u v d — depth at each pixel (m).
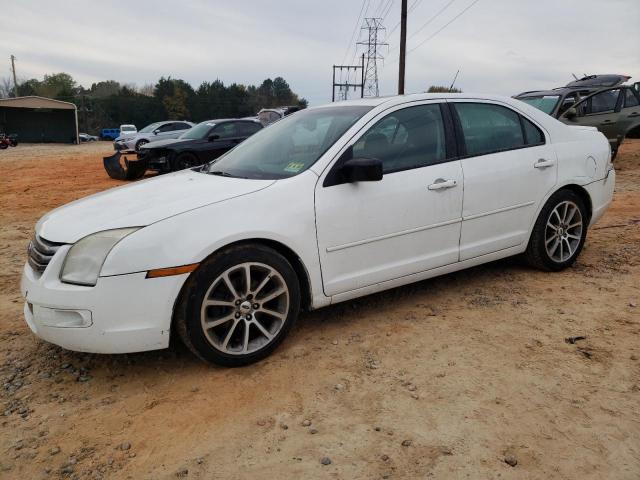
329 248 3.60
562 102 12.21
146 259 3.02
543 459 2.47
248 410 2.92
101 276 2.98
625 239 5.98
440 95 4.28
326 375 3.25
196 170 4.38
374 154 3.82
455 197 4.09
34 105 44.31
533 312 4.06
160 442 2.68
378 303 4.34
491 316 4.01
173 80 98.94
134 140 22.81
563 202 4.77
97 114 88.12
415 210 3.92
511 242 4.52
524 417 2.77
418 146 4.03
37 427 2.84
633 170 12.04
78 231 3.17
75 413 2.96
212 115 100.44
